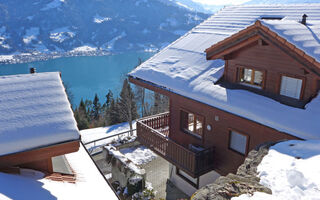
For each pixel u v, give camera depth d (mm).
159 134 11758
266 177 4504
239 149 9406
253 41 8406
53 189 5133
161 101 35000
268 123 7430
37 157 5461
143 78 11852
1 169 5207
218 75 9969
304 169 4551
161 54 13164
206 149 9984
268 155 5430
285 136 7449
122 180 13547
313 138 6332
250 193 3975
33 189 4797
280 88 8227
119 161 13766
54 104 6027
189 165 10102
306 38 7457
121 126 33500
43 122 5602
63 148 5648
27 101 6004
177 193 12797
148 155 17406
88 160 7988
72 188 5578
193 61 11359
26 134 5348
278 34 7352
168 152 11203
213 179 10977
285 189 4016
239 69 9406
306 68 7039
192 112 10922
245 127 8820
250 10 12719
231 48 9062
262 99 8188
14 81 6488
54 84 6574
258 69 8695
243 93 8750
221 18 13617
